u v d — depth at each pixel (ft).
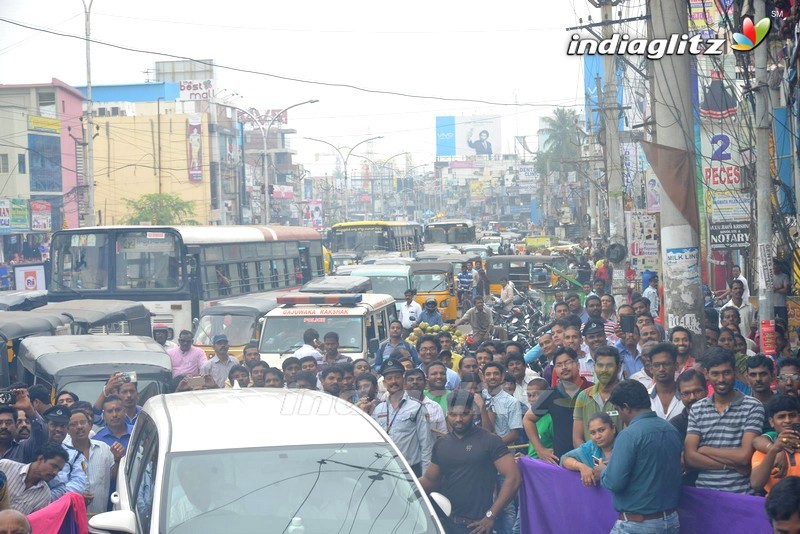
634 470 19.40
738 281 53.42
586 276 110.01
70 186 219.00
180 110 299.17
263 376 36.60
